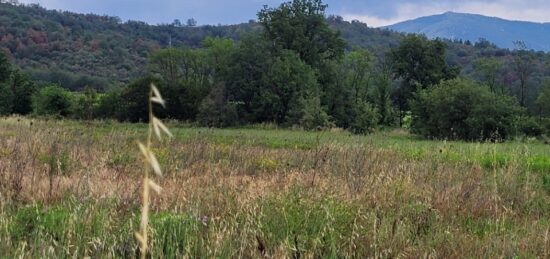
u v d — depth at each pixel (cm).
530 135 3703
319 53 5800
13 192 616
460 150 1462
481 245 502
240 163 1095
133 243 434
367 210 589
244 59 5322
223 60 5719
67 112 4750
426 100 3928
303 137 2742
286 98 5147
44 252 391
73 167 885
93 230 482
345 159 1052
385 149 1412
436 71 6141
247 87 5262
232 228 465
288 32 5609
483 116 3591
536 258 470
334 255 441
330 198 588
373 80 6159
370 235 489
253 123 5156
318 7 5844
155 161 115
